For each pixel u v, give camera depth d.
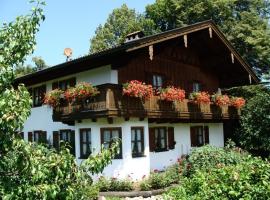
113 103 14.96
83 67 17.66
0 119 4.34
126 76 17.19
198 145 21.62
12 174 4.57
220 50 21.33
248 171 5.86
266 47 31.66
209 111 20.42
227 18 33.69
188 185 5.95
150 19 38.12
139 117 16.30
